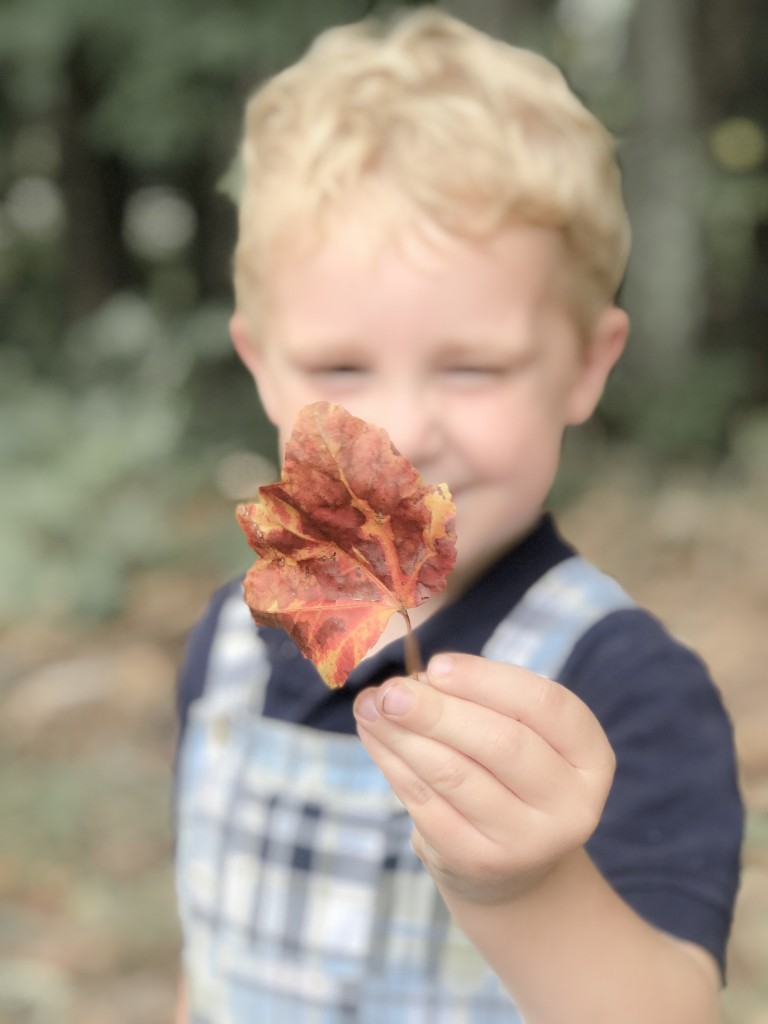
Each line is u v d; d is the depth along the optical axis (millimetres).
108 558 1938
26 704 1557
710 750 412
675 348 2779
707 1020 349
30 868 1171
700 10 2738
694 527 1941
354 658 266
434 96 456
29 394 2730
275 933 457
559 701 298
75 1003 980
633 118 2729
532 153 439
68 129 3770
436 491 265
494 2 2549
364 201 419
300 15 2537
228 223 4027
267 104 500
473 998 427
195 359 2812
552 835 292
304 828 460
